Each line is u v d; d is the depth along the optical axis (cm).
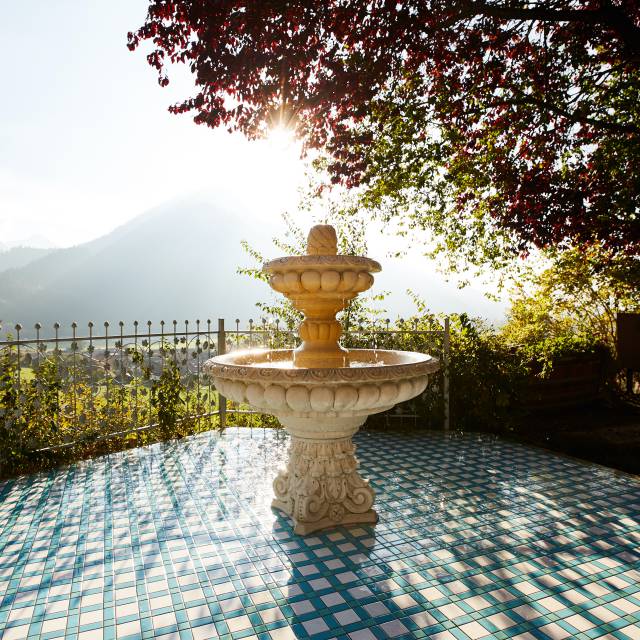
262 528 365
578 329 957
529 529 361
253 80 617
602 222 700
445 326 670
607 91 768
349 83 629
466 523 372
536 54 755
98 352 561
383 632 242
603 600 269
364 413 349
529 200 733
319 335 387
